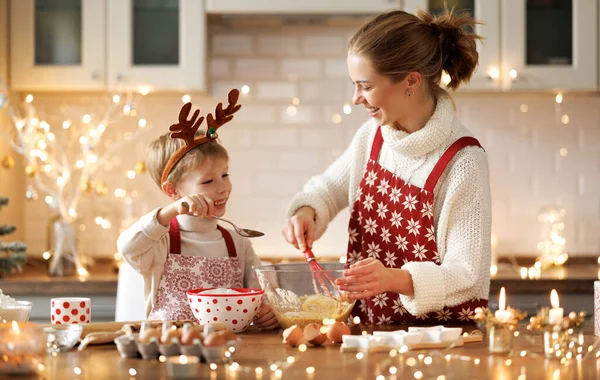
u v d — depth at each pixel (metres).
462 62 1.91
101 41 3.41
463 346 1.47
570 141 3.79
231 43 3.76
